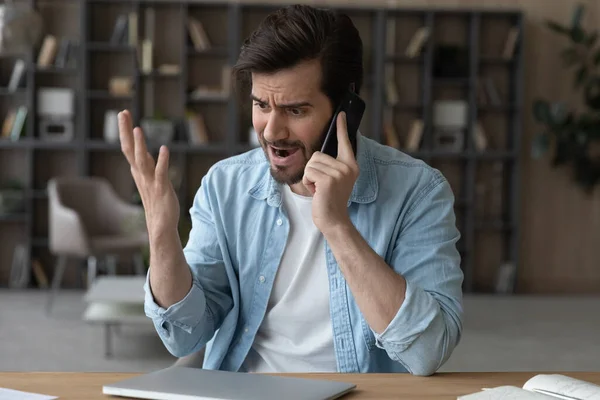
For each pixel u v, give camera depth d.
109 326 4.87
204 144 7.51
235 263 1.84
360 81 1.67
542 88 7.91
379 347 1.59
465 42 7.84
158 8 7.69
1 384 1.38
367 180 1.77
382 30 7.52
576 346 5.41
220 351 1.81
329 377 1.46
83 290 7.39
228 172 1.89
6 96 7.58
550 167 7.95
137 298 4.86
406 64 7.82
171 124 7.44
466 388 1.41
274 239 1.81
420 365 1.50
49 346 5.11
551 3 7.86
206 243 1.85
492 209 7.94
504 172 7.96
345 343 1.75
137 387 1.32
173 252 1.59
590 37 7.52
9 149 7.62
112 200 6.99
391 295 1.50
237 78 1.61
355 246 1.51
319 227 1.52
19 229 7.70
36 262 7.43
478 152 7.59
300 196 1.80
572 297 7.57
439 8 7.57
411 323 1.50
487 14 7.66
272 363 1.80
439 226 1.73
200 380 1.37
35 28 6.43
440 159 7.89
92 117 7.67
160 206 1.56
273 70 1.52
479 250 7.98
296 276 1.79
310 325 1.79
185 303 1.63
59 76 7.62
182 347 1.72
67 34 7.67
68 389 1.35
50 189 6.56
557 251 8.00
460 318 1.61
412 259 1.69
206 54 7.67
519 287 7.95
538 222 7.98
